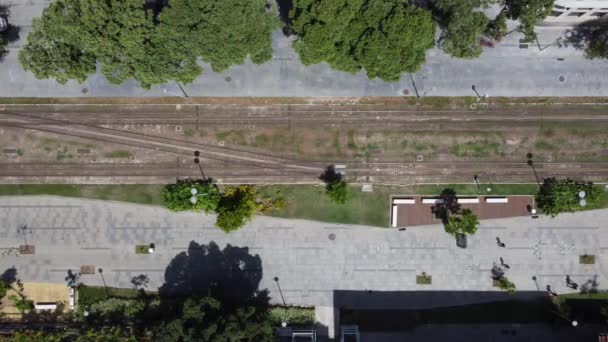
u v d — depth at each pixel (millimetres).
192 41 59125
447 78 71188
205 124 70688
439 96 71000
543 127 71188
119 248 70500
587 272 70750
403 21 58375
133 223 70625
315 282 70688
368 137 70938
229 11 56906
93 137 70500
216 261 70500
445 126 71000
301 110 70812
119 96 70562
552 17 70500
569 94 71188
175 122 70562
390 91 70938
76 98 70500
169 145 70562
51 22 60438
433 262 70750
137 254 70500
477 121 71000
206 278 70375
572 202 68125
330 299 70500
